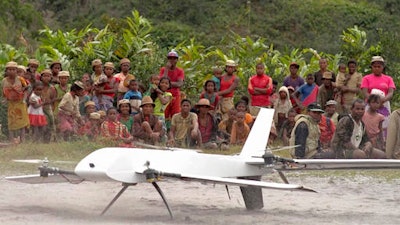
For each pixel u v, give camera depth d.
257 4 78.75
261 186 13.59
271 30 75.19
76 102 26.03
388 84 26.27
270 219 15.30
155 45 34.91
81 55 33.12
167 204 14.94
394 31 74.75
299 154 22.72
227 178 14.60
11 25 59.88
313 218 15.48
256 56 37.38
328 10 77.38
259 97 28.25
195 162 14.88
